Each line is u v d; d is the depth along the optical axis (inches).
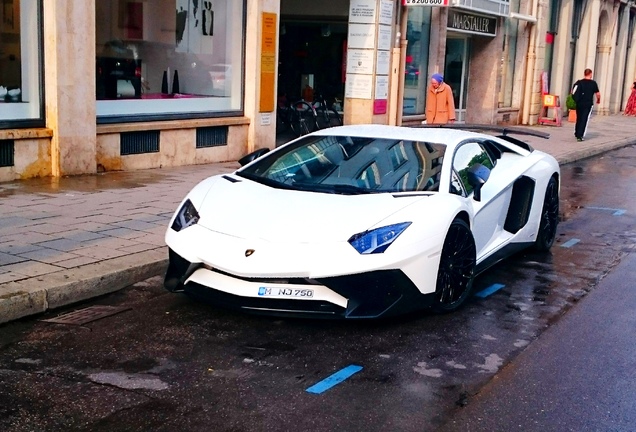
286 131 698.2
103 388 167.8
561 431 153.9
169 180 417.7
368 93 648.4
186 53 496.1
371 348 197.2
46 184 380.5
